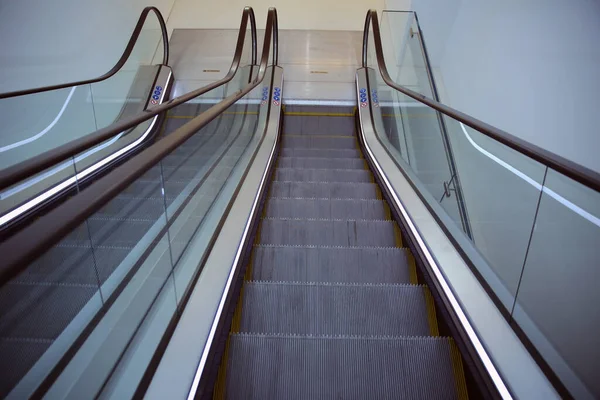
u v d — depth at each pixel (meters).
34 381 1.06
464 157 2.92
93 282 1.40
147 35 7.02
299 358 1.92
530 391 1.49
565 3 3.84
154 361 1.56
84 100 4.40
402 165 4.37
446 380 1.84
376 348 1.93
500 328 1.79
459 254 2.38
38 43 4.82
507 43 4.88
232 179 3.62
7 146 3.03
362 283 2.73
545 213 1.75
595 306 1.38
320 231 3.35
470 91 5.74
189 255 2.29
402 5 6.95
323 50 8.02
